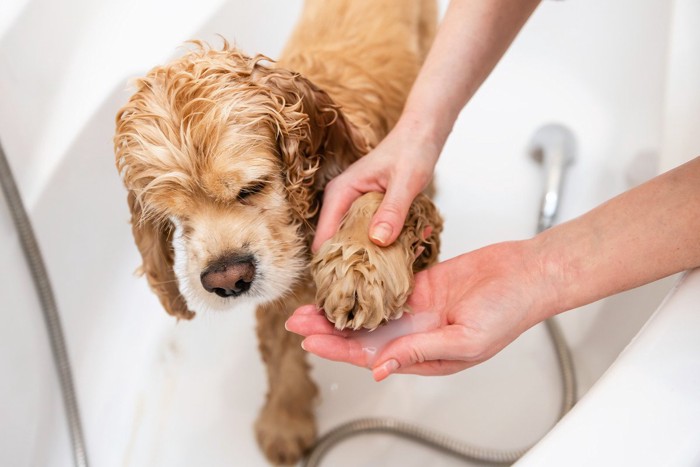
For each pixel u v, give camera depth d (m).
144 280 0.95
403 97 0.83
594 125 1.01
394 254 0.58
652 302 0.78
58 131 0.84
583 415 0.50
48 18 0.83
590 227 0.56
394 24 0.85
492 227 0.98
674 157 0.69
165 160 0.62
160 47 0.88
